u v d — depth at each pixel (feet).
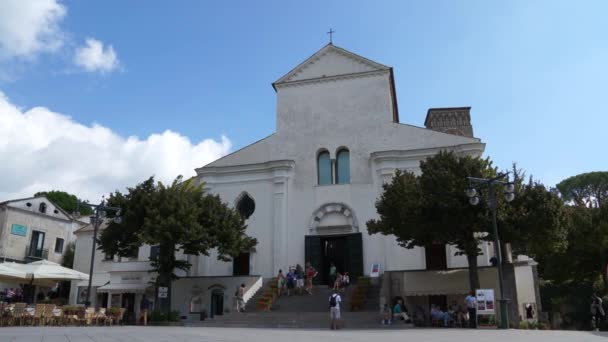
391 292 94.48
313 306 92.53
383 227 86.17
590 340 49.39
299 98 126.52
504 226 79.92
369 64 124.26
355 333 59.31
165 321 85.76
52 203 169.78
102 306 131.13
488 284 89.61
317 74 127.24
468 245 82.79
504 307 70.95
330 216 114.62
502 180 82.79
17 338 44.32
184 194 98.53
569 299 122.83
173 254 96.48
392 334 57.47
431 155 110.73
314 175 118.73
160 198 94.79
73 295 138.72
